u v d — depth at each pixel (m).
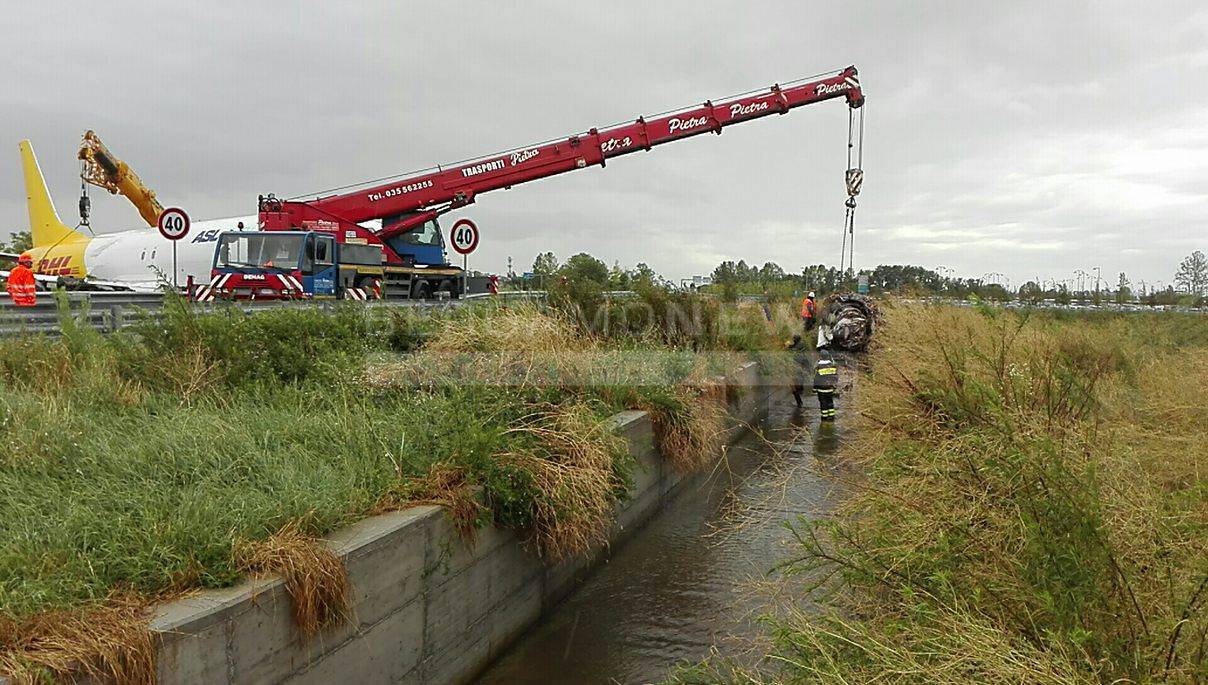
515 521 5.52
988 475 4.02
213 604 3.36
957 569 3.71
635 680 5.05
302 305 10.00
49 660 2.79
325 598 3.84
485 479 5.32
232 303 8.38
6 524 3.75
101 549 3.56
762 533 6.59
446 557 4.84
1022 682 2.73
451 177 18.83
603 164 19.20
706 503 8.75
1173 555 3.40
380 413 5.88
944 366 6.30
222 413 5.60
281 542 3.88
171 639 3.12
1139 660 2.84
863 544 4.27
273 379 6.43
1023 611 3.24
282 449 5.06
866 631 3.39
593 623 5.91
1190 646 2.82
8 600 3.05
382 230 18.78
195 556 3.63
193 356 6.51
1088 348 8.20
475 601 5.17
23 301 9.99
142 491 4.16
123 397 5.68
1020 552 3.63
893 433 6.12
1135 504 3.85
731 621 5.62
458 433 5.54
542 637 5.77
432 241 20.08
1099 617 3.12
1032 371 5.52
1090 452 4.53
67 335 6.54
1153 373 7.79
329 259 16.84
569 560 6.43
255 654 3.50
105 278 23.62
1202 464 4.64
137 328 6.97
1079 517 3.39
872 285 23.27
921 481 4.48
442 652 4.85
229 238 16.41
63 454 4.54
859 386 9.34
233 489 4.32
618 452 6.65
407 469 5.18
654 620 5.89
